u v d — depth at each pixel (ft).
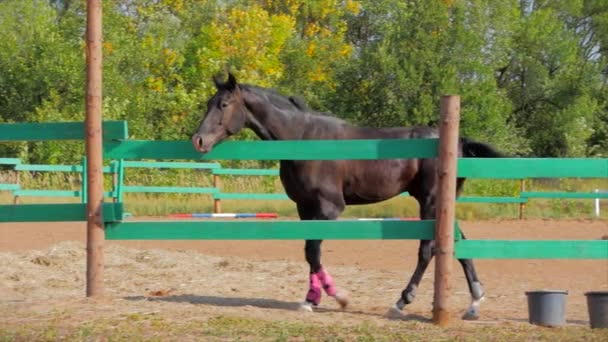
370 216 76.02
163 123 113.50
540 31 141.28
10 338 24.29
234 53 123.54
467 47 117.08
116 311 27.96
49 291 35.12
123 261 43.57
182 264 43.21
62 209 30.19
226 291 35.42
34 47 113.09
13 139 29.89
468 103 116.16
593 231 66.08
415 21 119.65
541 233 64.34
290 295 34.68
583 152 133.90
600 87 147.33
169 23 134.82
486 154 31.22
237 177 90.58
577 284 39.55
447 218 27.09
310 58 133.08
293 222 28.30
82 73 109.09
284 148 28.43
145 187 73.61
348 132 30.91
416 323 27.50
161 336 24.72
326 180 29.96
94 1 29.19
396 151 27.63
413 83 116.57
